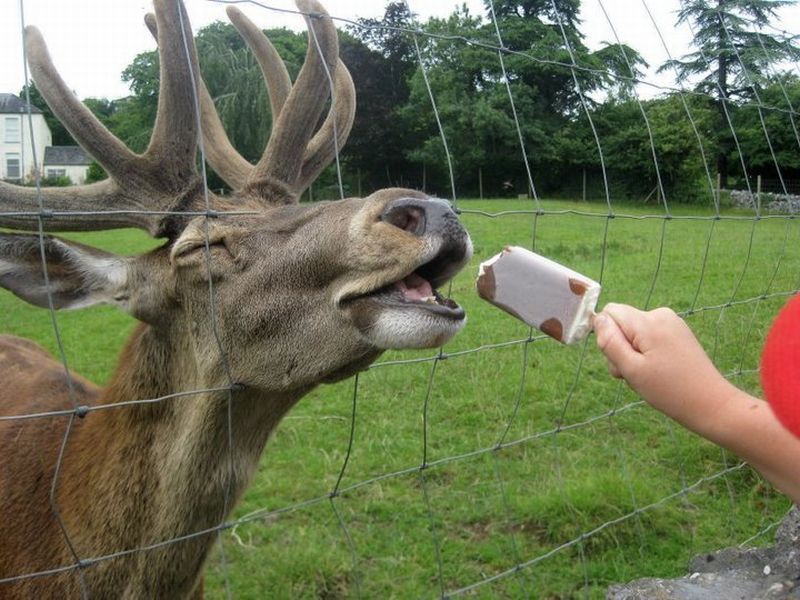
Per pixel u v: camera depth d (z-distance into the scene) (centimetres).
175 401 80
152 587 80
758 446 50
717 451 154
